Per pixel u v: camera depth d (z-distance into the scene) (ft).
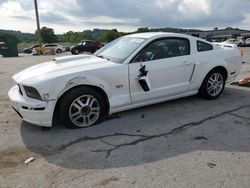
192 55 16.17
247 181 8.70
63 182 8.78
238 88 21.25
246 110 15.71
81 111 12.86
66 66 13.26
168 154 10.53
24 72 13.82
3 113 15.62
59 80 11.97
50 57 75.20
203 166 9.62
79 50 83.56
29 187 8.54
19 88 13.04
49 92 11.80
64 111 12.46
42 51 104.78
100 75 12.91
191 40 16.38
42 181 8.85
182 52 15.89
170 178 8.90
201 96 17.79
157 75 14.62
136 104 14.44
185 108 16.07
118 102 13.69
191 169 9.43
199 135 12.26
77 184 8.65
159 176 9.03
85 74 12.51
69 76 12.19
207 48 17.24
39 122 12.04
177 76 15.55
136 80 13.98
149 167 9.61
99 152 10.76
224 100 17.78
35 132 12.75
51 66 13.55
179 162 9.92
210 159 10.12
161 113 15.20
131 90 13.99
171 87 15.44
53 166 9.77
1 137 12.25
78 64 13.55
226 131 12.69
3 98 19.26
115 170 9.44
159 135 12.31
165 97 15.47
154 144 11.40
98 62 13.87
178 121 13.99
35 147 11.26
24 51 135.74
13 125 13.67
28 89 12.26
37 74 12.60
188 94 16.63
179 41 15.85
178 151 10.75
